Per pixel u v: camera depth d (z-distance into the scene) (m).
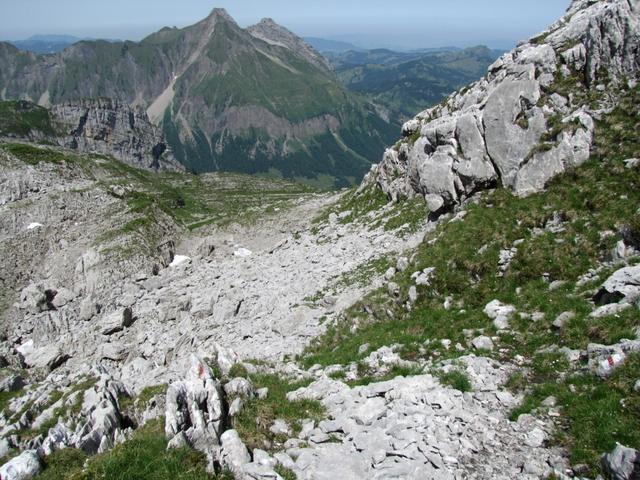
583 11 41.47
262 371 21.52
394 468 13.24
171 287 62.62
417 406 16.30
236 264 64.44
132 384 29.16
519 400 16.67
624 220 23.98
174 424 15.90
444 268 28.22
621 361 15.93
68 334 57.50
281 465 14.05
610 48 32.19
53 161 128.62
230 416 16.78
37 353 53.22
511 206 29.95
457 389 17.45
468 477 13.20
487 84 49.44
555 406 15.76
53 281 75.88
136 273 76.69
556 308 21.38
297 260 55.22
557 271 24.03
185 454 14.23
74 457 16.14
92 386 27.19
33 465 15.33
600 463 12.82
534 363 18.75
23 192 109.19
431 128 40.00
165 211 105.75
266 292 47.62
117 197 108.62
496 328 22.11
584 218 25.83
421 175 39.03
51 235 90.69
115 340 52.28
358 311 30.75
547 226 27.16
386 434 15.02
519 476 13.22
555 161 29.84
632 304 18.66
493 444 14.53
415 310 27.50
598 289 20.66
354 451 14.52
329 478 13.29
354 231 57.25
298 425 16.56
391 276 33.31
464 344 21.95
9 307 74.12
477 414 15.98
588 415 14.55
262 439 15.71
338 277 42.00
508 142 32.72
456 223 31.34
